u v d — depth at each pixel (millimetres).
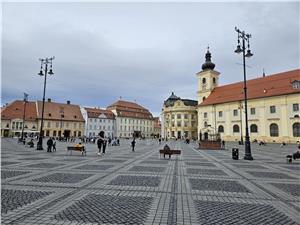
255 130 62250
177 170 13430
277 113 57906
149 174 11859
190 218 5766
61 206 6516
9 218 5578
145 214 5992
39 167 13742
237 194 8188
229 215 6031
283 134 56500
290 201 7430
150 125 127750
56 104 98688
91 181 9891
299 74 58031
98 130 106625
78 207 6449
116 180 10164
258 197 7840
